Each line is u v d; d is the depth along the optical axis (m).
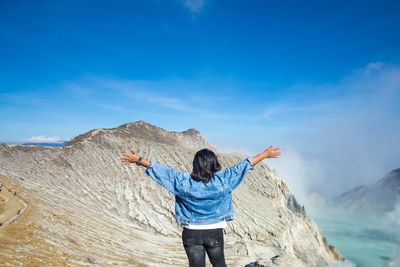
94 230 16.53
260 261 13.67
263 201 39.69
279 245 26.81
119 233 18.78
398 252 65.19
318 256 38.09
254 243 25.27
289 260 13.72
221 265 3.43
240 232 27.08
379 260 61.00
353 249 68.38
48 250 10.43
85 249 12.54
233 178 3.36
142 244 18.53
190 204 3.31
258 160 3.46
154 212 27.34
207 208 3.29
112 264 11.82
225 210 3.41
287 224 35.00
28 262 8.59
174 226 25.70
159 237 22.53
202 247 3.42
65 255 10.61
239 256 21.06
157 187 32.81
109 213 24.06
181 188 3.28
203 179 3.27
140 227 23.61
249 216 31.75
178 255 18.39
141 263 13.80
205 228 3.30
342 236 79.38
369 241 74.31
